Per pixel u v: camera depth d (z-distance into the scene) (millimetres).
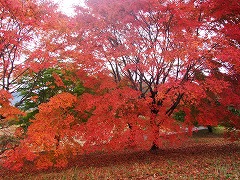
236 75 11273
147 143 11508
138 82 13328
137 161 13086
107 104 10836
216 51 9602
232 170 9148
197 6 10477
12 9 8641
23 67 9688
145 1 10430
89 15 11391
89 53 10828
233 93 10859
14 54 9750
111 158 15016
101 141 11281
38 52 9312
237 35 10219
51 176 11500
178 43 10547
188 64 10281
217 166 9992
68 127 11117
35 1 9297
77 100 12227
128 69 11641
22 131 9844
